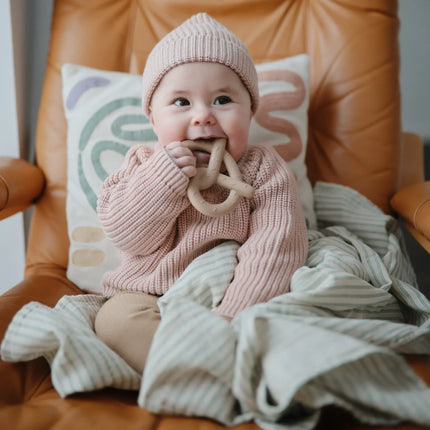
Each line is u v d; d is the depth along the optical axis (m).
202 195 0.85
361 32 1.12
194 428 0.53
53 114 1.14
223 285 0.76
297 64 1.09
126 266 0.87
